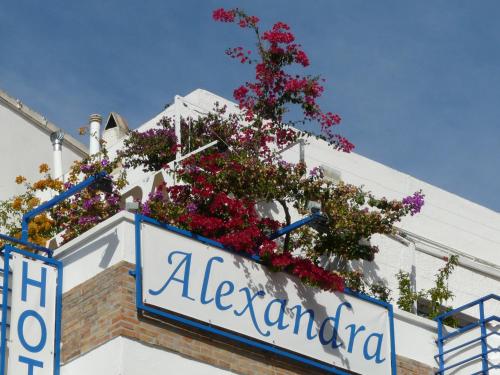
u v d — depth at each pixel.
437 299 26.00
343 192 22.36
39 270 20.38
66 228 24.73
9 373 19.28
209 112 24.86
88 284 20.19
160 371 19.44
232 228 21.05
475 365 23.33
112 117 30.42
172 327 19.84
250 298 20.81
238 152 23.00
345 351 21.70
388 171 28.16
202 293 20.31
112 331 19.39
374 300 22.38
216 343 20.25
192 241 20.53
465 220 29.16
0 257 20.52
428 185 28.83
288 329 21.08
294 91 23.70
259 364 20.62
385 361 22.17
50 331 20.06
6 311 19.62
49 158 32.62
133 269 19.95
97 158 26.98
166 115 26.25
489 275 28.23
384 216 23.16
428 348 23.14
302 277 21.34
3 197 31.27
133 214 20.25
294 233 23.09
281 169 21.94
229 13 23.69
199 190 21.39
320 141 26.92
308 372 21.20
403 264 26.75
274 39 23.66
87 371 19.47
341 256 23.30
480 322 23.34
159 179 23.30
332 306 21.77
